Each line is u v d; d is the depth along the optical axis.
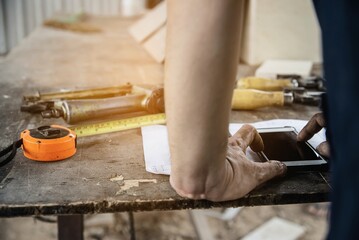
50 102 1.27
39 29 2.86
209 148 0.74
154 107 1.22
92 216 2.44
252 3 1.92
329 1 0.54
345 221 0.53
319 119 1.00
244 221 2.49
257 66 1.97
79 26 2.88
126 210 0.83
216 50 0.67
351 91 0.51
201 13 0.66
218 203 0.84
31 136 0.99
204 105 0.70
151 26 2.19
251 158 0.98
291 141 1.05
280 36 1.96
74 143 1.01
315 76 1.71
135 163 0.98
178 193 0.83
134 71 1.84
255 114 1.31
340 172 0.54
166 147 1.05
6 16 3.95
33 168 0.95
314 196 0.87
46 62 1.98
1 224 2.41
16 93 1.50
